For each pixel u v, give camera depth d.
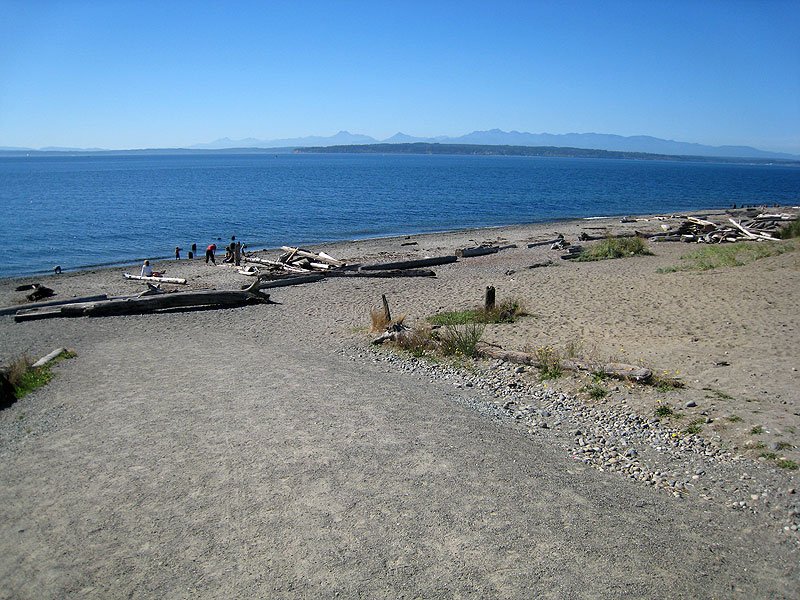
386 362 12.98
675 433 8.62
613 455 8.12
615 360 11.65
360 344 14.48
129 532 6.19
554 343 13.13
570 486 7.08
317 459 7.66
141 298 18.83
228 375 11.80
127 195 73.50
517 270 25.22
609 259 27.45
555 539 5.91
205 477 7.29
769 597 5.12
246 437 8.46
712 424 8.70
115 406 10.12
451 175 136.25
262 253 32.22
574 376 11.12
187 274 26.16
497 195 79.06
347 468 7.40
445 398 10.45
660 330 13.66
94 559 5.75
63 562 5.72
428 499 6.66
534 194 81.69
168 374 12.03
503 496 6.75
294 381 11.25
